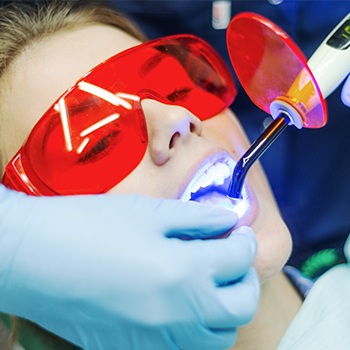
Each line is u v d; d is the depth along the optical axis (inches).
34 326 37.7
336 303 36.5
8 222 30.3
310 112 28.6
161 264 28.0
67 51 35.6
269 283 37.6
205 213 30.5
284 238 33.2
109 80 32.6
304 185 54.0
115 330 29.3
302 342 35.2
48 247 29.1
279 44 28.0
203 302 28.4
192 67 36.5
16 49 36.0
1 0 42.3
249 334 36.3
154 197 31.8
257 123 54.6
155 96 33.6
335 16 50.8
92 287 28.3
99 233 29.2
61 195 32.8
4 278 29.9
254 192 34.6
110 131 32.0
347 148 52.2
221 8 52.1
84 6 41.8
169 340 29.4
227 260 29.1
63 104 31.9
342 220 52.5
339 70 30.4
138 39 43.1
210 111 37.2
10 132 34.8
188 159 31.8
